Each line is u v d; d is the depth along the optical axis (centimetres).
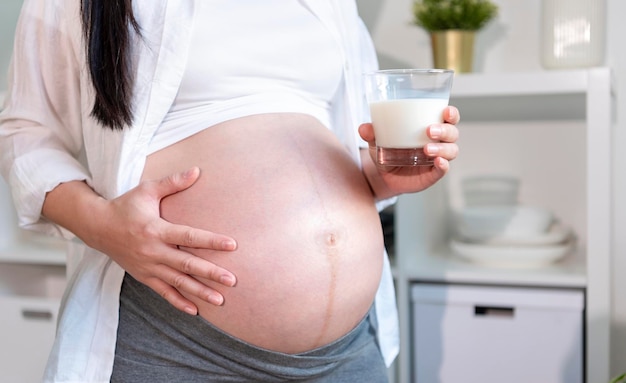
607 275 167
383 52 217
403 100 92
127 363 99
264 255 96
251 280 95
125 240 92
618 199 199
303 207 100
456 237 204
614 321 200
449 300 180
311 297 98
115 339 100
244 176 99
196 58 102
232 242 90
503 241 188
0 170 107
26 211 102
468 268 184
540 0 201
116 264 102
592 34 178
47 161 102
